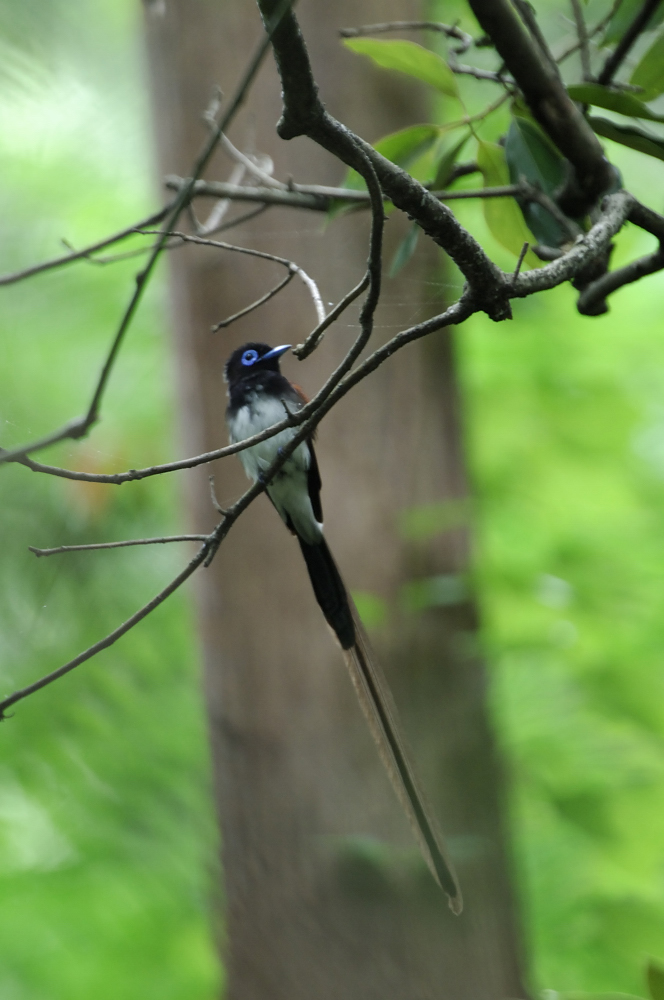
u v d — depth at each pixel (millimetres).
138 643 11109
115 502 12164
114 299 13156
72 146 10438
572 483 12039
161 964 9883
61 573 10430
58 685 10273
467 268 4176
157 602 4531
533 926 9594
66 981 9836
